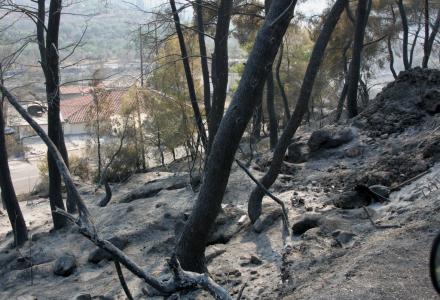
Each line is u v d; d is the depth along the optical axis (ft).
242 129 25.38
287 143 35.35
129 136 88.17
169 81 81.61
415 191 29.50
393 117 47.75
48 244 45.37
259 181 35.76
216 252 30.81
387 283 19.10
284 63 115.85
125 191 66.64
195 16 56.95
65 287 34.22
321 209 33.19
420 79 49.24
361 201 31.81
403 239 22.48
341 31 86.84
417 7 92.89
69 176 15.37
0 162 47.98
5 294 35.68
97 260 37.96
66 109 162.71
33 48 58.08
